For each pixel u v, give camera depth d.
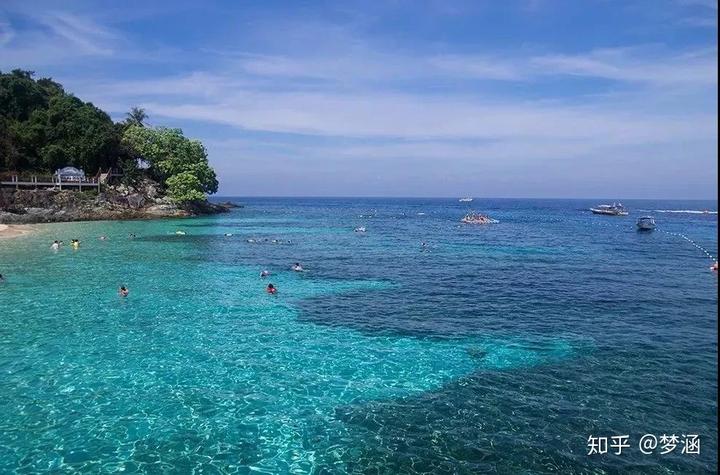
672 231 90.31
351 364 20.88
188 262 46.69
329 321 27.36
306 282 38.34
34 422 15.69
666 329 25.92
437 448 14.42
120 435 15.02
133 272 40.72
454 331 25.59
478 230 89.75
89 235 66.50
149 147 106.06
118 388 18.22
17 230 69.19
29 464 13.48
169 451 14.23
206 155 117.62
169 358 21.28
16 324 25.64
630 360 21.27
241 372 19.89
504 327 26.30
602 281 39.19
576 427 15.55
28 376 19.14
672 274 42.62
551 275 41.72
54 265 42.84
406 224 106.00
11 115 103.06
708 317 28.31
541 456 13.98
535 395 17.84
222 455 14.08
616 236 79.31
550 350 22.59
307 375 19.66
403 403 17.27
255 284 37.22
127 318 27.20
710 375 19.61
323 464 13.69
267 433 15.27
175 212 104.69
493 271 43.59
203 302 31.23
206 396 17.67
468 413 16.48
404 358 21.61
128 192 101.56
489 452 14.20
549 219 131.25
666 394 17.89
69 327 25.33
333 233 81.06
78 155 99.75
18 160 96.25
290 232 81.81
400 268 44.97
